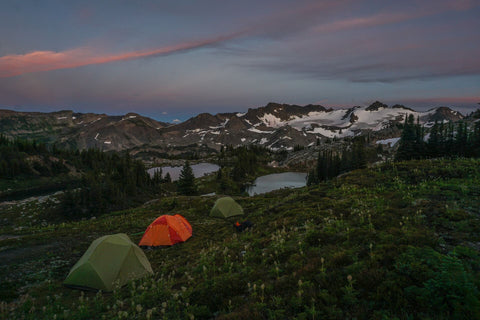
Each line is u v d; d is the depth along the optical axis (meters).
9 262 15.10
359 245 9.72
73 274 11.88
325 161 103.94
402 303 5.48
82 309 9.15
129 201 65.25
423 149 60.41
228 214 27.17
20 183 119.00
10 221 43.16
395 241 9.12
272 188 123.69
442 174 21.89
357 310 5.62
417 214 12.27
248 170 178.75
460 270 5.70
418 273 6.36
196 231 22.08
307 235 12.01
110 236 13.55
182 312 7.93
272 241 13.27
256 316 6.13
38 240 19.95
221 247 15.36
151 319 7.79
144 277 12.23
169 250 17.31
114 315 8.63
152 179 111.25
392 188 20.36
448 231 9.85
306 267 8.40
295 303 6.30
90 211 50.03
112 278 11.70
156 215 31.09
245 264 10.88
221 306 7.55
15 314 9.43
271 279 8.67
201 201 37.94
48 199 53.72
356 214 14.58
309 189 28.34
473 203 12.95
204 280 10.11
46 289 11.77
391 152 169.62
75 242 19.66
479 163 24.02
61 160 150.12
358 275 6.90
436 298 5.21
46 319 8.77
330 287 6.82
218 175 129.25
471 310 4.62
